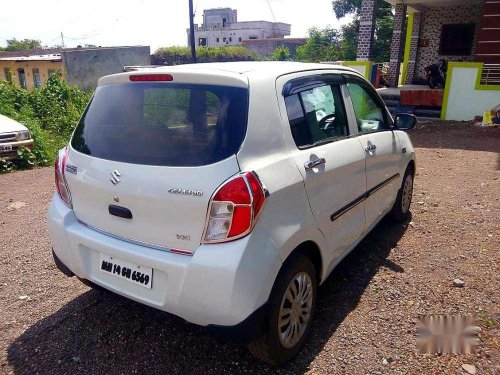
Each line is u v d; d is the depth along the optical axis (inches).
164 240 90.7
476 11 670.5
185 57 1552.7
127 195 92.9
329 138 119.1
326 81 124.5
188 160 88.4
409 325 115.8
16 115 404.5
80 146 108.0
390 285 136.8
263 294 87.4
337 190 116.3
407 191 189.6
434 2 645.9
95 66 1234.0
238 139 88.5
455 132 444.5
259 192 85.7
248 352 106.5
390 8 1320.1
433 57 727.7
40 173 313.7
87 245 102.0
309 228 101.8
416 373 98.1
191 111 94.0
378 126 156.3
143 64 1378.0
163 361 103.4
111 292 102.8
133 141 97.7
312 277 107.2
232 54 1603.1
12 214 216.4
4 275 147.9
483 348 106.0
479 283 136.5
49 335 114.0
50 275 147.9
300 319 105.0
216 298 83.4
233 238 84.1
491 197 226.1
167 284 88.7
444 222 190.2
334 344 108.7
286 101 103.8
